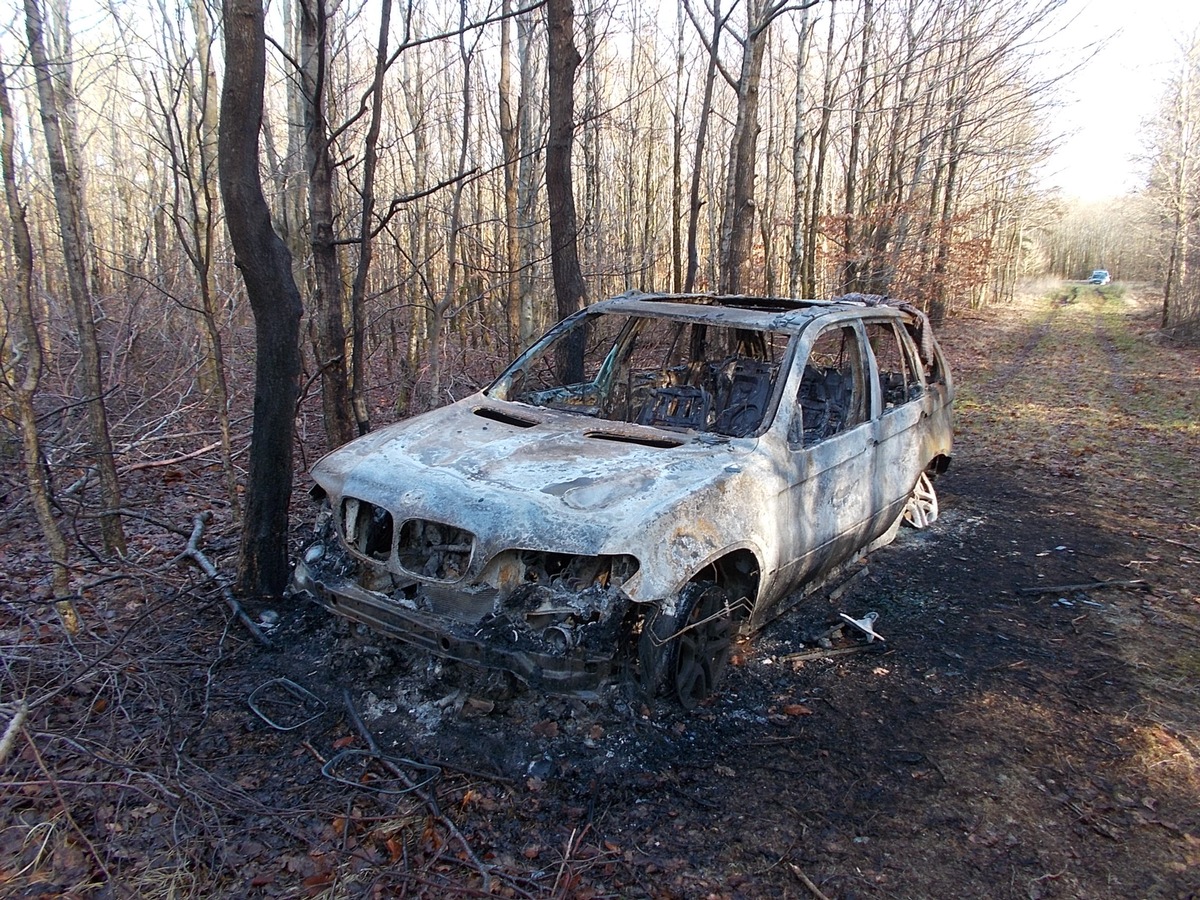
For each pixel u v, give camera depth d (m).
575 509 3.30
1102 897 2.68
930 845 2.89
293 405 4.30
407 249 13.16
